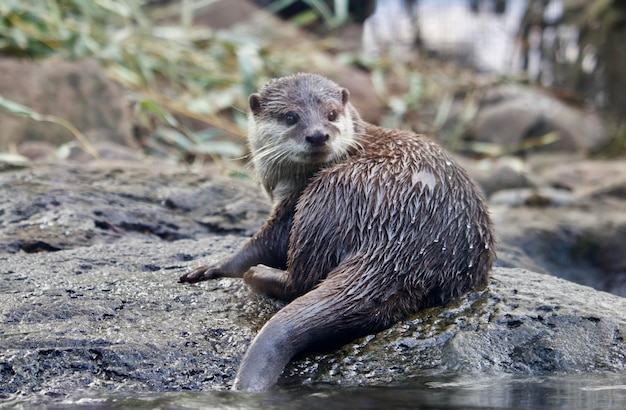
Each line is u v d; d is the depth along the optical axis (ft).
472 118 121.08
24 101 81.76
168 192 56.18
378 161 39.04
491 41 159.33
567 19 142.82
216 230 53.88
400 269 36.29
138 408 29.78
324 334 34.37
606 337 35.24
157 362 33.58
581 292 39.37
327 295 34.94
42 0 94.17
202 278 40.98
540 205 83.51
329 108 44.55
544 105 123.24
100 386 32.50
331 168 38.86
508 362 34.32
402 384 32.45
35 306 36.50
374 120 109.40
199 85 97.60
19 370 32.50
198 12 126.93
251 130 47.73
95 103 84.53
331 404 29.86
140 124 89.04
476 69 157.58
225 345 34.99
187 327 36.01
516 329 35.47
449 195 38.09
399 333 35.65
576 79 139.74
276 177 44.93
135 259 44.24
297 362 34.40
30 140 79.92
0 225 49.62
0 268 41.83
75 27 93.86
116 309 37.27
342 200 37.52
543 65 146.82
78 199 52.90
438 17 161.38
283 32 124.67
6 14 87.71
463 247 37.96
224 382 33.22
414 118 119.34
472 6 159.84
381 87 115.96
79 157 75.36
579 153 119.34
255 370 32.37
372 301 35.47
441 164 39.06
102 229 51.13
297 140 42.65
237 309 38.01
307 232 37.65
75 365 33.04
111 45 93.45
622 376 33.35
